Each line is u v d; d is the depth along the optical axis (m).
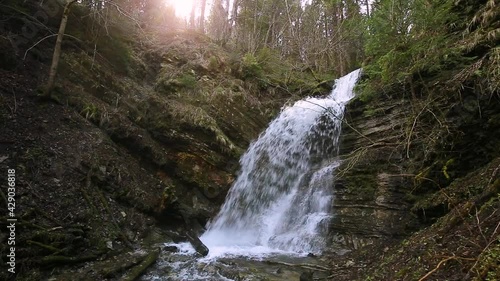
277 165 10.12
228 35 17.80
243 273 5.25
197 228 7.39
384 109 7.84
